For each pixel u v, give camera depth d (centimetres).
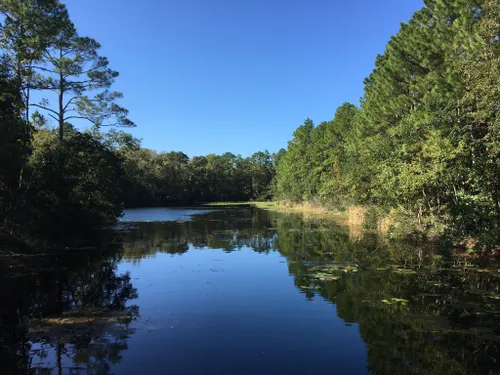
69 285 991
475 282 960
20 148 1339
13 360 536
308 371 500
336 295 865
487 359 530
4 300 849
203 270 1178
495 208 1238
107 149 2611
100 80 2300
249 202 8712
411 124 1714
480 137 1309
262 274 1109
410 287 920
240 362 529
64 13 1970
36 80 2000
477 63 1112
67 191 1856
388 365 516
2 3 1612
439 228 1591
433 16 1809
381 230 2144
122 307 795
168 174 7412
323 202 4259
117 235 2148
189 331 652
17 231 1446
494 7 977
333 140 4081
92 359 539
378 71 2514
